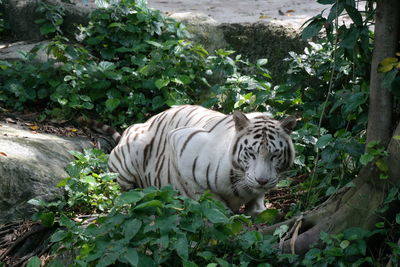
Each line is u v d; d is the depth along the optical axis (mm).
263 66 14594
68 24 16094
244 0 18750
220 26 15359
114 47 15016
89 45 15227
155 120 10969
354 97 8383
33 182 10844
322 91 11766
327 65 11672
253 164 8938
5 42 16531
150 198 7523
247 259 7863
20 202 10711
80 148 12469
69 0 16938
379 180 8070
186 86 14109
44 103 14312
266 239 8195
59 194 10828
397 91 7809
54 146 11977
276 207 10469
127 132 11164
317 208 8656
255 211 9844
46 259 9516
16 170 10844
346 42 8188
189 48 14258
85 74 13797
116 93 13914
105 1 14969
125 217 7465
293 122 9102
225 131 9438
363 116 8828
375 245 8164
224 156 9227
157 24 14812
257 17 16438
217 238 7605
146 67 13836
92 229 7555
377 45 8031
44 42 15727
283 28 14711
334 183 9492
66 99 13719
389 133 8172
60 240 8016
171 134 9836
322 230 8258
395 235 8062
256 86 12914
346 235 7898
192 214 7500
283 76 14328
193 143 9469
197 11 17344
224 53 13531
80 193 10469
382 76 8031
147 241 7332
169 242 7348
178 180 10000
